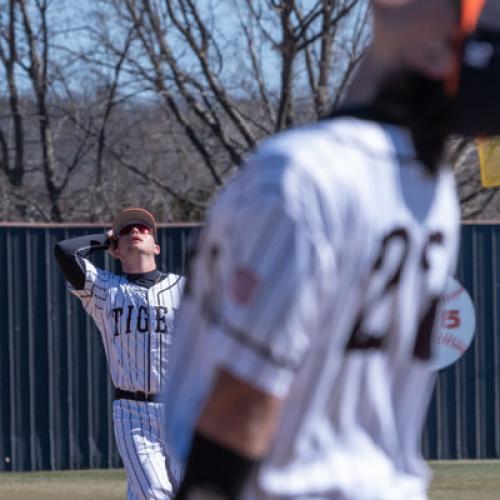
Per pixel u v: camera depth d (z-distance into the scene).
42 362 46.94
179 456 7.38
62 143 79.06
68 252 27.11
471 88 7.08
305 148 6.80
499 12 7.13
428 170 7.24
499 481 41.25
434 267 7.45
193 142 73.75
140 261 27.28
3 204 75.69
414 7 7.12
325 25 70.12
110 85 75.25
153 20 72.38
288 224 6.59
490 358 48.00
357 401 7.19
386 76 7.28
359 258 6.87
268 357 6.62
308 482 7.02
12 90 78.00
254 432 6.64
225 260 6.88
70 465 46.72
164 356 26.58
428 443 47.66
